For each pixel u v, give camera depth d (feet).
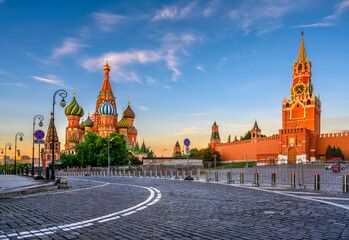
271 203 33.96
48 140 392.47
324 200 36.01
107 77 413.80
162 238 19.35
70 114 429.79
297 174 54.08
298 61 354.74
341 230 20.85
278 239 18.76
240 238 19.11
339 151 279.49
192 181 78.33
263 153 324.39
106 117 366.02
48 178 78.84
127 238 19.45
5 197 43.04
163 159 148.66
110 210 30.40
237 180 68.13
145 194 45.11
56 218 26.40
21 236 20.20
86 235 20.35
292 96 342.44
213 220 24.81
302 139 291.79
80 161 290.35
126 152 275.80
